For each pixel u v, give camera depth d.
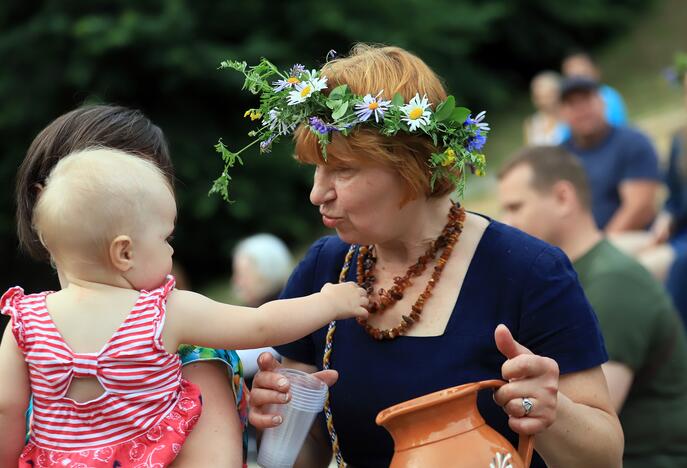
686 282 6.23
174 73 14.86
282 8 15.97
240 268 7.24
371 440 2.78
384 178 2.61
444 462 2.37
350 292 2.71
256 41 15.55
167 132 15.14
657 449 4.17
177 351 2.56
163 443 2.38
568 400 2.57
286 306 2.59
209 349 2.60
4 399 2.45
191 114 15.37
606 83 18.98
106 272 2.43
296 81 2.67
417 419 2.42
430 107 2.62
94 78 15.02
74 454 2.35
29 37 15.12
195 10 15.42
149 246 2.45
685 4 21.25
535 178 4.50
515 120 18.45
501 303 2.70
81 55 14.94
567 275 2.71
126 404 2.36
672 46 19.88
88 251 2.41
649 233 8.00
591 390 2.68
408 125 2.53
